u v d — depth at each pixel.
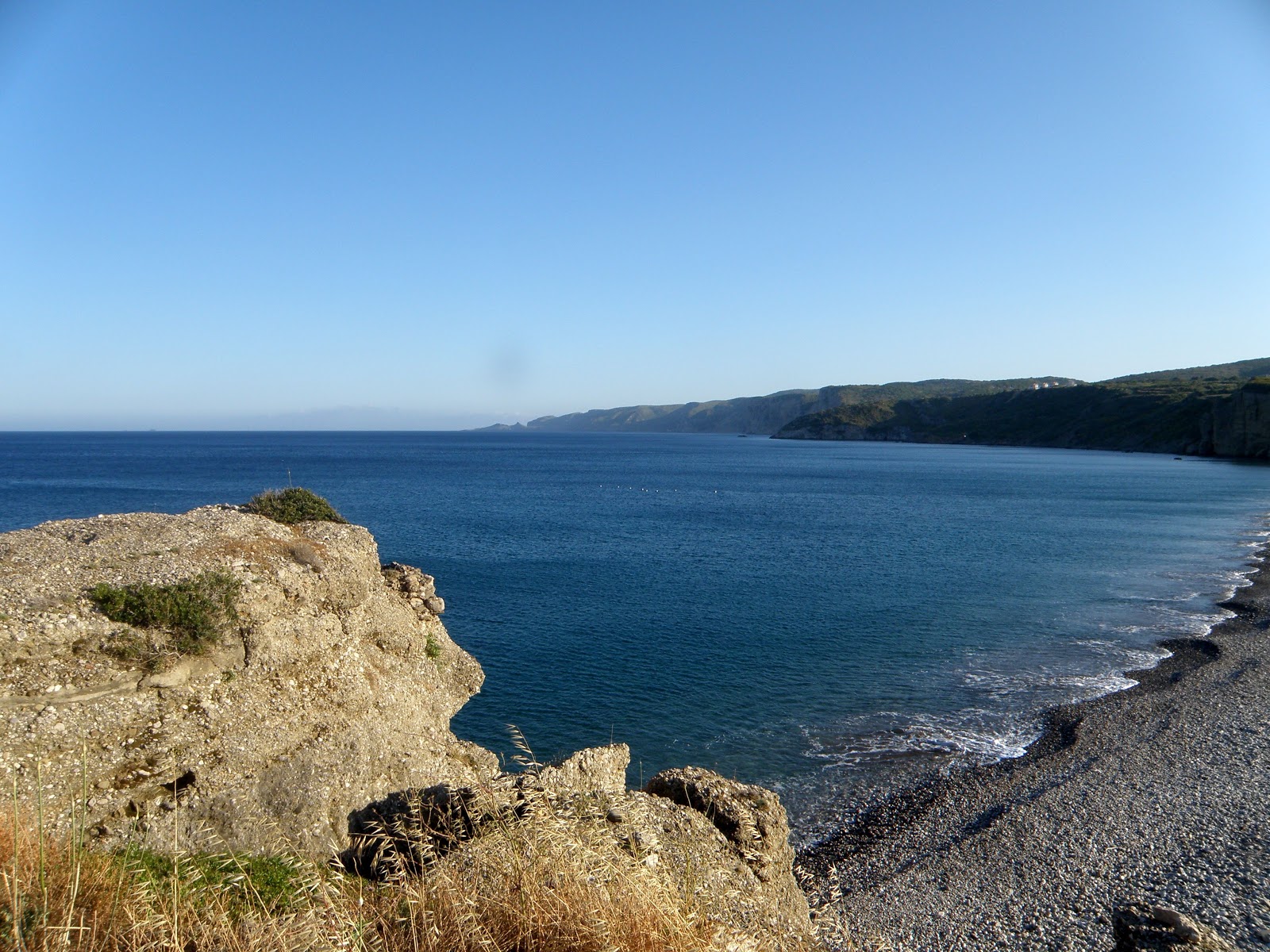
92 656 10.32
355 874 9.29
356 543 14.75
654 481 132.25
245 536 13.19
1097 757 22.80
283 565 12.87
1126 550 61.41
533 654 32.44
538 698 27.70
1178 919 10.78
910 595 44.75
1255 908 14.79
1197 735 23.81
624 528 72.12
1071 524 77.44
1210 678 29.28
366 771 12.79
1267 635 35.34
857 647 34.25
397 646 15.23
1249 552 59.81
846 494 109.44
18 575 10.77
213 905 6.50
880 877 17.53
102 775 9.98
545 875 6.57
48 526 12.67
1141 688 29.05
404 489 111.25
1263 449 170.00
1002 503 97.06
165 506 78.31
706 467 171.25
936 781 22.17
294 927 6.09
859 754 23.94
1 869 5.86
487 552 57.25
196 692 11.13
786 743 24.64
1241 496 101.81
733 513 86.00
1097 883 16.34
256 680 11.85
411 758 14.07
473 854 7.37
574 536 66.31
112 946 5.64
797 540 65.88
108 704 10.19
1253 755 21.98
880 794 21.53
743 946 6.60
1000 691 29.06
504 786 9.98
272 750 11.59
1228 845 17.22
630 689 28.66
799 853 18.94
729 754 23.84
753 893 8.77
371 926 6.10
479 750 16.41
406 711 14.54
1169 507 90.94
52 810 9.23
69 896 5.84
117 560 11.65
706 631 36.44
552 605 40.88
